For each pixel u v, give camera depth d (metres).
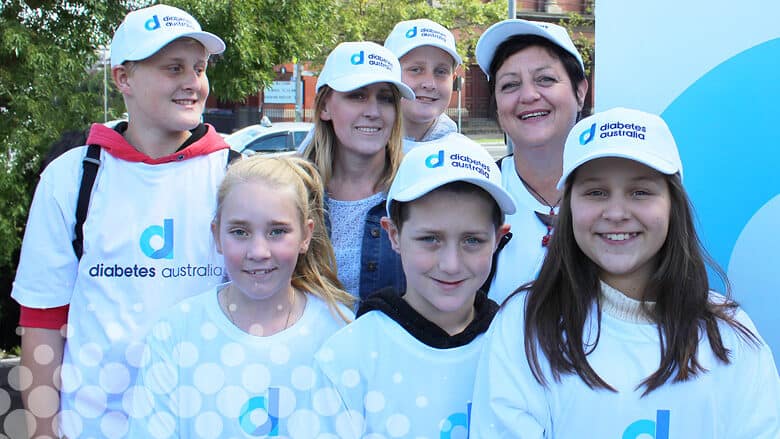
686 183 2.38
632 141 1.82
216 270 2.40
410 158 2.04
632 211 1.83
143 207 2.35
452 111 29.62
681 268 1.83
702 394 1.76
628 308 1.87
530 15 20.66
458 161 1.97
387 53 2.69
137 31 2.34
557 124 2.41
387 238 2.56
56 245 2.32
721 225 2.34
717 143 2.33
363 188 2.70
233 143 11.70
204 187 2.41
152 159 2.37
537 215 2.39
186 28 2.37
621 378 1.78
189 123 2.38
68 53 6.09
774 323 2.28
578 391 1.78
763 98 2.25
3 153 5.61
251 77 9.95
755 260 2.29
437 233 1.96
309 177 2.32
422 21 3.54
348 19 18.14
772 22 2.22
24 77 5.91
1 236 5.28
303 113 24.67
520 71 2.43
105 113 6.20
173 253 2.36
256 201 2.12
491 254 2.03
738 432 1.77
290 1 9.74
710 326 1.82
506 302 1.99
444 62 3.59
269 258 2.12
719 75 2.31
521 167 2.49
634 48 2.44
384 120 2.64
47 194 2.32
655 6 2.39
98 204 2.31
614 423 1.76
